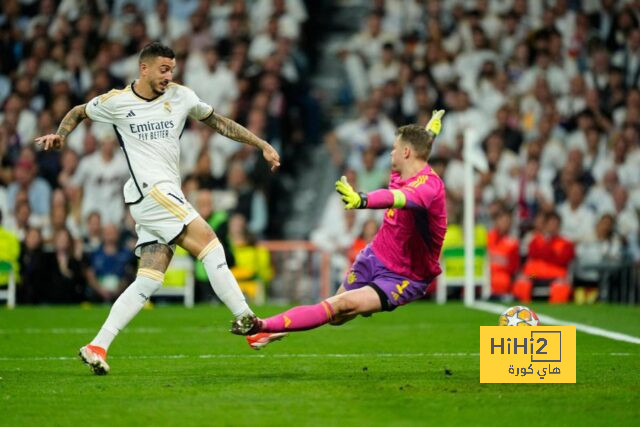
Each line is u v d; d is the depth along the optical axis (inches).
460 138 2149.4
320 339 1226.6
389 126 2193.7
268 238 2178.9
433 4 2389.3
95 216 1905.8
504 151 2126.0
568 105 2271.2
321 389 835.4
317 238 1972.2
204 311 1625.2
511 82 2310.5
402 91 2246.6
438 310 1600.6
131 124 920.3
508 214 1905.8
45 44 2314.2
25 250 1818.4
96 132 2176.4
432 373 933.2
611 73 2316.7
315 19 2568.9
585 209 2074.3
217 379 895.7
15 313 1592.0
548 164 2159.2
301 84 2368.4
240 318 846.5
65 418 726.5
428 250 888.9
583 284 1913.1
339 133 2276.1
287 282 1936.5
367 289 886.4
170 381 884.0
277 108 2226.9
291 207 2257.6
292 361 1026.7
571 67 2327.8
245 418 721.0
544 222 1891.0
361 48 2402.8
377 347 1151.6
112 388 845.8
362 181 2091.5
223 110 2239.2
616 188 2105.1
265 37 2379.4
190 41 2341.3
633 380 887.1
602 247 1969.7
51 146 938.7
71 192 2074.3
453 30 2389.3
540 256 1883.6
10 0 2375.7
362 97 2389.3
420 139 888.9
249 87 2250.2
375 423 706.2
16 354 1101.1
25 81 2250.2
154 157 921.5
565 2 2418.8
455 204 1930.4
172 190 916.6
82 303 1847.9
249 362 1019.9
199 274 1845.5
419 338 1236.5
